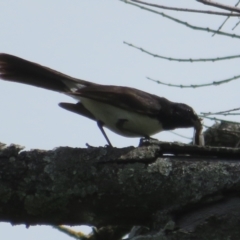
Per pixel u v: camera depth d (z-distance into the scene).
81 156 6.73
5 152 6.74
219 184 6.52
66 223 6.86
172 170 6.63
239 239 6.19
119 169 6.65
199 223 6.26
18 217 6.75
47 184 6.61
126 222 6.86
